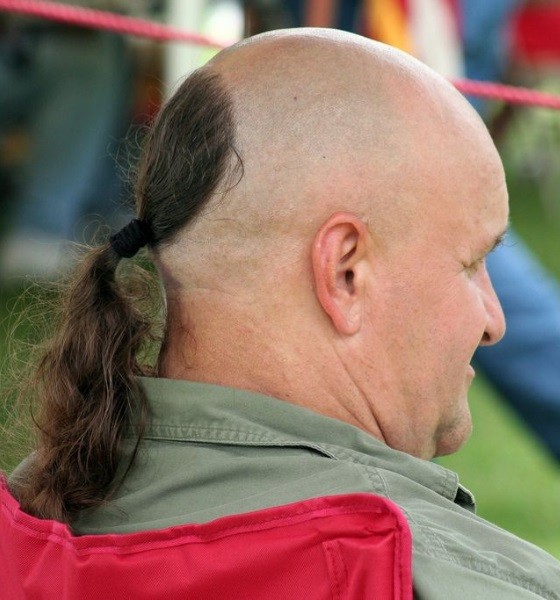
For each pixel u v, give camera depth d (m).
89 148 16.69
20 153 17.64
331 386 3.67
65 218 16.44
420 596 3.16
